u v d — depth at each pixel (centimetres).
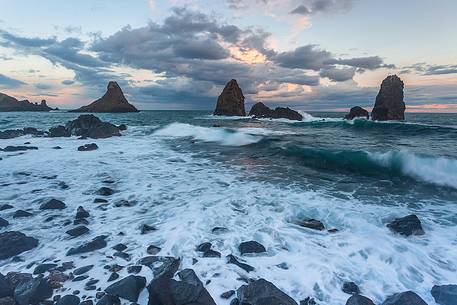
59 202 790
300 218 725
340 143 1969
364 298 399
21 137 2391
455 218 729
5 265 500
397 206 815
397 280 471
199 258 525
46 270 482
